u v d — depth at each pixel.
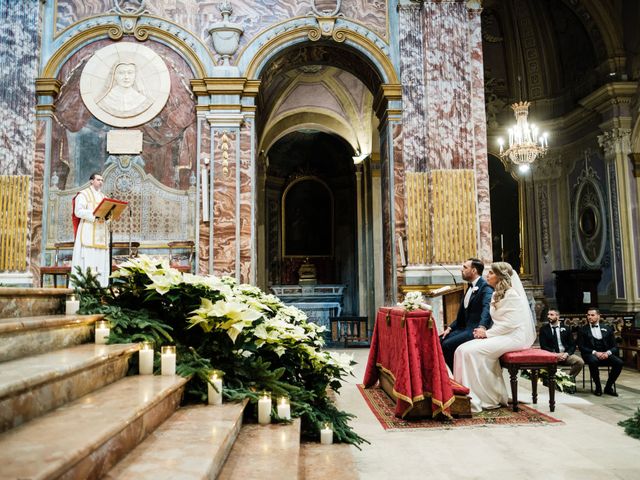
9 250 9.49
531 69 16.14
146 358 3.43
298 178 20.44
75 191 9.90
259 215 16.88
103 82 10.16
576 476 3.62
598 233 14.20
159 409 2.89
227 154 10.02
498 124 16.22
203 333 3.90
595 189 14.36
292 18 10.43
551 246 15.59
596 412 5.68
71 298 3.77
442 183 9.82
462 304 6.67
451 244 9.72
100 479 2.03
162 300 3.94
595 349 7.14
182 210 10.02
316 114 16.77
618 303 13.27
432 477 3.61
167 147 10.12
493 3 16.05
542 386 7.20
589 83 14.67
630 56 13.58
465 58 10.14
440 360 5.21
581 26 14.55
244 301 4.11
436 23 10.19
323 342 4.86
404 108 10.15
